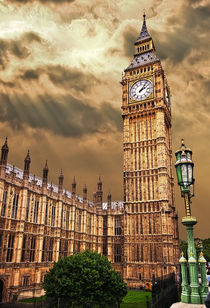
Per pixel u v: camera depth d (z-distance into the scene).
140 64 99.81
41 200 63.88
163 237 76.38
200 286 17.97
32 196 61.56
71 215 75.38
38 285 58.31
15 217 56.22
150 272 75.38
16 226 55.91
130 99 95.69
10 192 55.34
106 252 86.44
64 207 73.25
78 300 37.25
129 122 94.19
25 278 56.00
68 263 40.41
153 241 78.12
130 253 79.94
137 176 86.81
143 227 80.69
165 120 94.56
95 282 37.75
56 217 68.94
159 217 79.56
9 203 54.75
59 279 38.00
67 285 37.34
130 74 100.56
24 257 57.06
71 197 77.19
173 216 88.56
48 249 64.75
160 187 81.56
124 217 83.50
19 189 58.19
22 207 57.16
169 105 102.25
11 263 52.88
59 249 68.88
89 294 37.47
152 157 86.94
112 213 89.31
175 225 88.00
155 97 91.56
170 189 90.25
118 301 40.16
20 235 55.41
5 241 52.47
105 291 39.31
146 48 105.44
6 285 50.94
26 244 57.75
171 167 94.56
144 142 89.62
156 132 88.25
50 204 67.56
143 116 92.56
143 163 87.44
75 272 39.34
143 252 78.38
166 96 97.75
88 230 84.88
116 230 87.38
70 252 72.62
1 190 52.22
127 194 85.75
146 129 90.75
